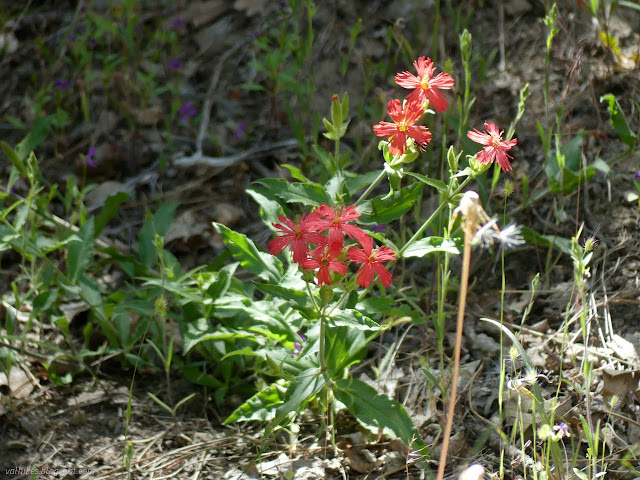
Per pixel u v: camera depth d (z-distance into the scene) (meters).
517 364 0.80
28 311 0.88
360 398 0.75
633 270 0.86
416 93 0.70
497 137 0.70
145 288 0.89
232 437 0.78
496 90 1.03
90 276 0.90
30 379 0.82
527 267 0.89
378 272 0.68
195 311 0.81
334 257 0.67
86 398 0.81
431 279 0.89
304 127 1.04
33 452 0.77
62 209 0.99
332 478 0.74
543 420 0.68
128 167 1.03
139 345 0.85
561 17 1.02
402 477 0.74
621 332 0.82
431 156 0.94
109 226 0.98
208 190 1.00
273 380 0.80
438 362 0.82
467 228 0.59
